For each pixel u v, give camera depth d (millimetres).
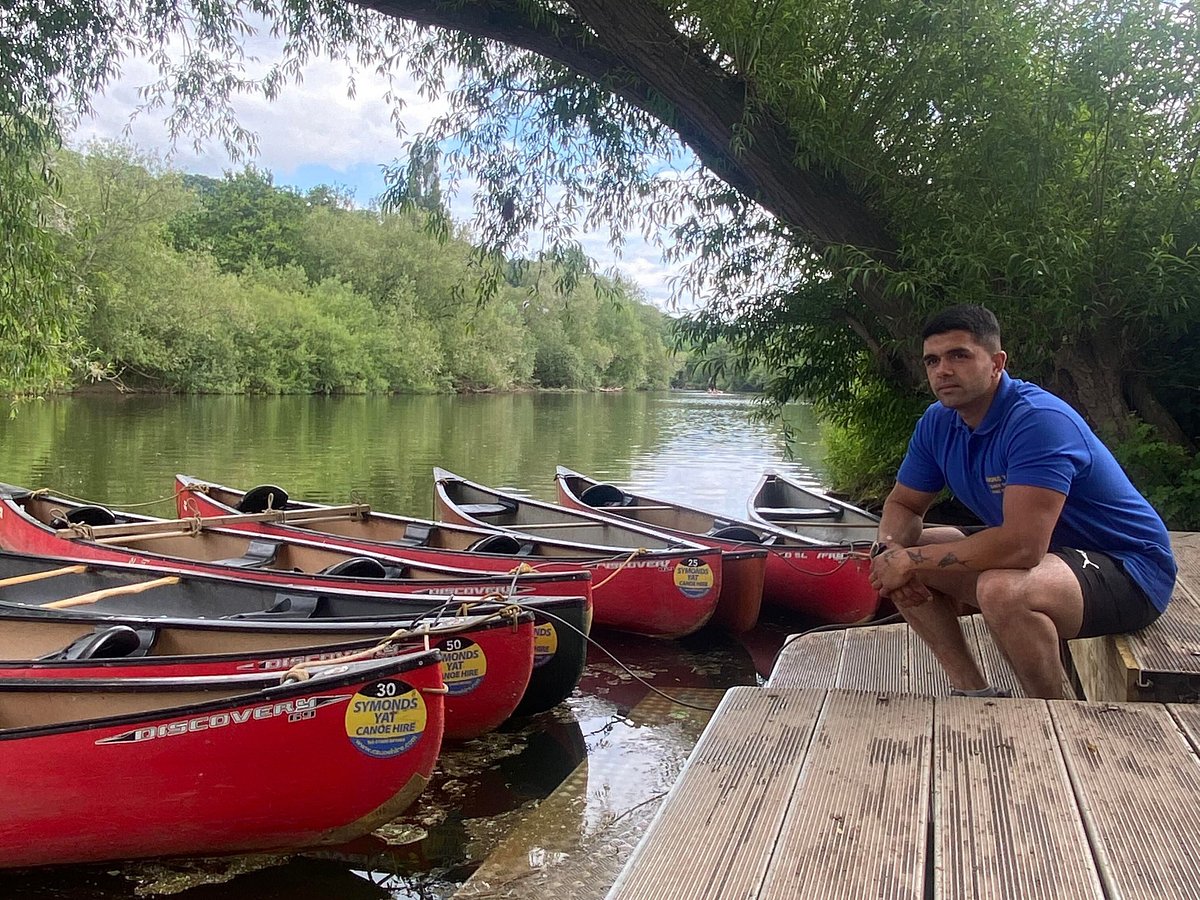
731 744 2088
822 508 9000
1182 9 6508
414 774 3697
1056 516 2438
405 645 4207
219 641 4398
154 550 7410
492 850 3746
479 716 4637
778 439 23906
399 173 8875
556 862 3590
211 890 3535
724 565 6570
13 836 3453
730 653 6566
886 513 3012
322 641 4328
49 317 9570
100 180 30328
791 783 1892
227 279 38375
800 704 2340
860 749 2053
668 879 1555
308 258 49812
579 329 57500
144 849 3570
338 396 41375
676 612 6398
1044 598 2428
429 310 48438
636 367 63812
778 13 6859
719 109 7211
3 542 8164
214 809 3502
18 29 8000
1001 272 6988
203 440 19141
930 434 2844
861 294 7762
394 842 3840
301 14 8609
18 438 18203
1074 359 7449
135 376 34469
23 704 3707
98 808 3443
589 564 6457
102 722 3391
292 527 7496
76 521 7680
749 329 9773
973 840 1660
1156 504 6828
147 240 32281
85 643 4113
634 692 5680
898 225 7516
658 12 7012
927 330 2613
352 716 3561
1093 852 1620
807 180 7438
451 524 7672
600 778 4410
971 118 6992
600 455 18953
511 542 6805
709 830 1711
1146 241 6945
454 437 22359
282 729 3484
